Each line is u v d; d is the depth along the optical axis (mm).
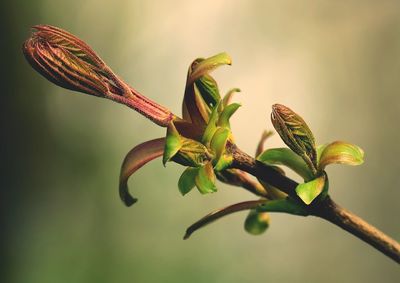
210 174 250
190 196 1059
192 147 250
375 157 1102
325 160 256
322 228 1075
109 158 1087
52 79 249
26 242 1021
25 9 1032
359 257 1062
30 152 1040
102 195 1066
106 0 1104
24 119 1037
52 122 1062
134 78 1112
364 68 1122
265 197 271
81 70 249
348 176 1107
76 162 1071
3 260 998
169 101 1109
